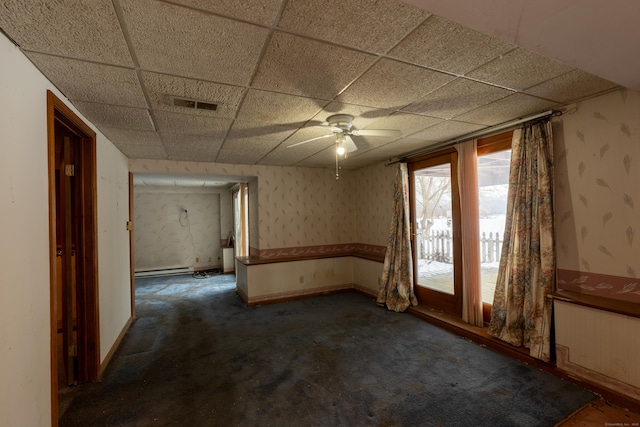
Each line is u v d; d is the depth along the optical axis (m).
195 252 7.70
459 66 1.75
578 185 2.39
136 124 2.63
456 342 3.08
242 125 2.76
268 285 4.75
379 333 3.36
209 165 4.59
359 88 2.02
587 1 1.03
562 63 1.61
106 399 2.21
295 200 5.19
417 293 4.21
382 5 1.22
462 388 2.27
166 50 1.52
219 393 2.28
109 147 3.06
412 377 2.44
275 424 1.93
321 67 1.73
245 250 6.08
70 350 2.42
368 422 1.93
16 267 1.38
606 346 2.09
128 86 1.91
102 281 2.69
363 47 1.54
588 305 2.16
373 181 5.07
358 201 5.52
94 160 2.52
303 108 2.36
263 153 3.99
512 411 1.99
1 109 1.30
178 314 4.22
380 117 2.63
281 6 1.22
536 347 2.52
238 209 6.85
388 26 1.37
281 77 1.84
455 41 1.49
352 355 2.85
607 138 2.22
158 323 3.86
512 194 2.79
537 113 2.59
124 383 2.43
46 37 1.37
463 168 3.35
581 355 2.23
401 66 1.74
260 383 2.40
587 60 1.46
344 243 5.57
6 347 1.29
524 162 2.71
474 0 1.04
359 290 5.23
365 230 5.32
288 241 5.14
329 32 1.40
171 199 7.50
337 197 5.52
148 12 1.23
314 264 5.11
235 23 1.32
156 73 1.75
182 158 4.23
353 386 2.33
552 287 2.47
